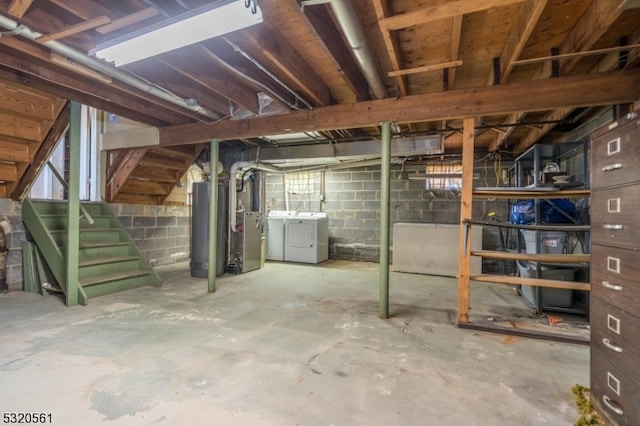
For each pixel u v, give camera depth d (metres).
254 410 1.73
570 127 3.90
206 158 6.11
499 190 2.99
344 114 3.40
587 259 2.74
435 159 6.33
